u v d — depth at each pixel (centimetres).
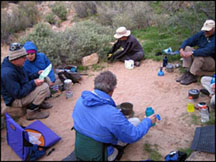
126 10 1013
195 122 391
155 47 710
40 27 731
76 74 564
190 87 500
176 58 627
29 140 362
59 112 453
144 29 884
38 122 406
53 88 529
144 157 328
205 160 310
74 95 511
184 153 316
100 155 281
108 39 732
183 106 439
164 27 848
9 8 1288
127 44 626
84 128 275
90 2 1141
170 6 947
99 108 270
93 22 888
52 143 362
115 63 655
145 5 1002
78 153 292
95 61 657
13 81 394
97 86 279
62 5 1166
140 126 298
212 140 339
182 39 729
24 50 396
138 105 457
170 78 546
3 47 926
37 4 1386
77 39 698
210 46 479
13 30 1037
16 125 340
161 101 463
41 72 462
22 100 417
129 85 536
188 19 824
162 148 343
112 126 266
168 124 393
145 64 630
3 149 364
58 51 677
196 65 487
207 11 764
